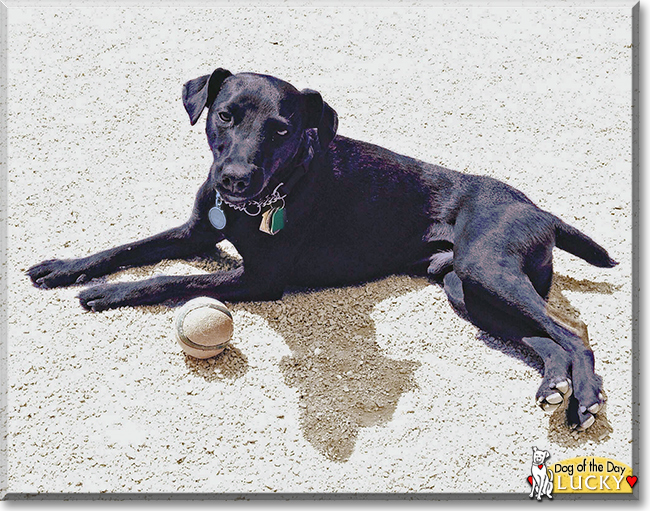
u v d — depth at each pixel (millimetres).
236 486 1871
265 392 1958
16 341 2004
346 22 2512
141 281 2049
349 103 2346
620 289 2109
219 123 1945
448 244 2078
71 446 1900
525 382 1979
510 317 1997
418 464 1896
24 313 2041
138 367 1979
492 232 2016
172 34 2471
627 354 2021
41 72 2393
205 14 2520
